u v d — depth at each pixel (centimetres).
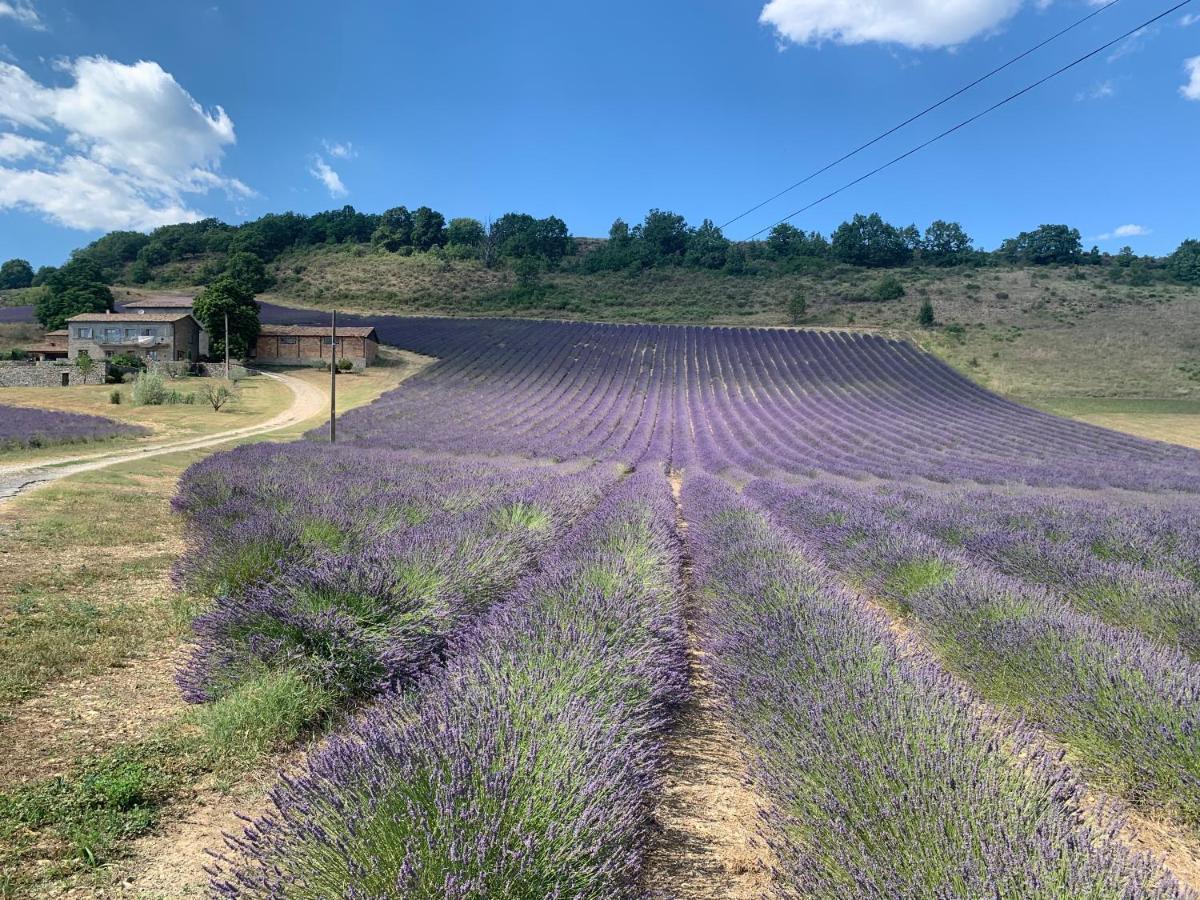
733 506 1064
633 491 1261
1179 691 376
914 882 225
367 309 8638
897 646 465
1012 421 3894
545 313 8425
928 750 296
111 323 5356
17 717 384
